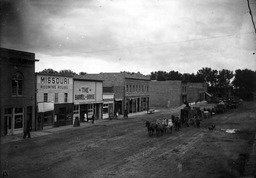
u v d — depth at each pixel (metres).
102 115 41.06
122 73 48.19
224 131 25.05
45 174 12.07
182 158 14.88
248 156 14.53
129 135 23.77
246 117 36.44
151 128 23.06
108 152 16.73
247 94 69.06
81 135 24.06
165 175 11.83
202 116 36.75
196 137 22.02
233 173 11.65
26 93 26.09
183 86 70.00
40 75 28.39
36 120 27.70
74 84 34.34
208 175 11.59
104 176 11.83
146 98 58.72
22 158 15.09
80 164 13.91
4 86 22.45
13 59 23.84
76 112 35.19
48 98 29.72
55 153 16.47
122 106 47.94
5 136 22.77
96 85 39.25
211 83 79.69
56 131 26.98
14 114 24.66
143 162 14.22
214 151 16.41
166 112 51.78
